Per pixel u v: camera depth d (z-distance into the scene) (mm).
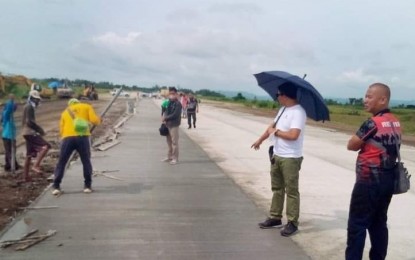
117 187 9367
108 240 6094
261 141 6645
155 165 12219
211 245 5988
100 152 14461
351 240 5004
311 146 18625
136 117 34406
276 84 6648
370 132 4812
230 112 50906
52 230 6434
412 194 9523
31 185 9531
